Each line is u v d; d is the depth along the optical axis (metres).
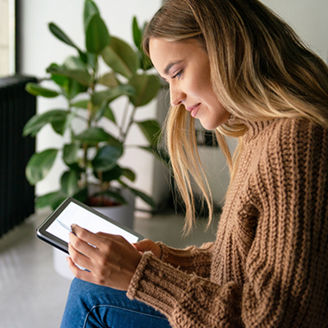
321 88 0.98
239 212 0.94
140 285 0.96
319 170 0.87
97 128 2.32
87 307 1.12
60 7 2.97
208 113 1.02
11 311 2.03
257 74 0.95
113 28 2.93
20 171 2.78
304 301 0.86
